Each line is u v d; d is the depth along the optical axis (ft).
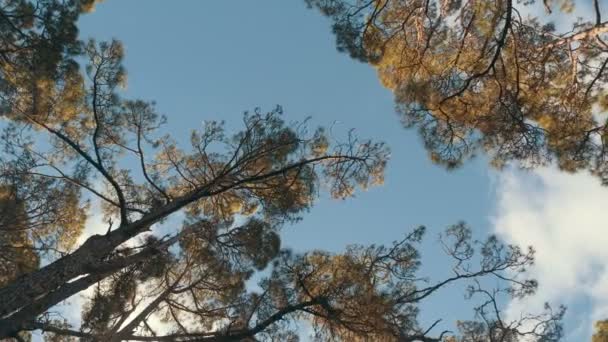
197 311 39.01
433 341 33.47
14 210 39.40
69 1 42.22
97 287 35.17
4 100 40.96
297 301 35.63
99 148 41.75
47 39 41.24
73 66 42.01
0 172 39.47
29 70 40.98
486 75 38.78
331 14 40.06
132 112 39.99
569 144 38.34
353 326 33.99
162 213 38.01
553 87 39.81
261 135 40.73
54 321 33.09
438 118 39.65
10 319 29.84
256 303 34.86
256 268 40.06
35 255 43.55
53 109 42.75
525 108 39.27
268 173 41.63
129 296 35.76
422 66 40.63
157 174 45.78
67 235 45.68
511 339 33.63
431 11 38.99
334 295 34.30
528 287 37.60
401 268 37.29
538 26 39.01
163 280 40.50
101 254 35.04
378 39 40.83
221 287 39.50
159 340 32.45
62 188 42.45
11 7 41.04
